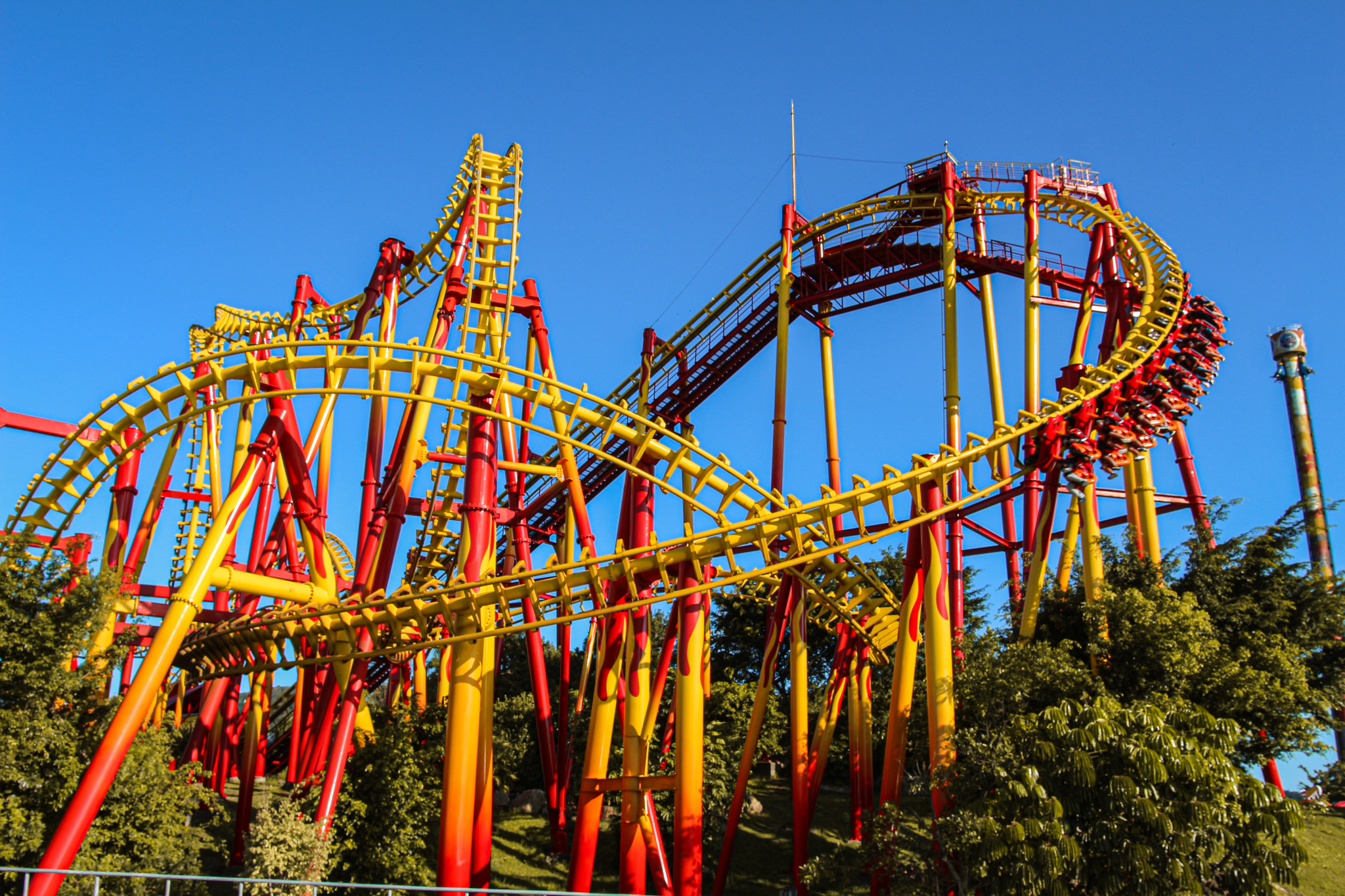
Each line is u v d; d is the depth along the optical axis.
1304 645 29.58
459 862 20.97
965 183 32.75
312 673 34.09
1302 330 53.59
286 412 24.86
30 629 20.62
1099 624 25.19
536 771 37.38
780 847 31.05
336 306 35.38
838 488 33.12
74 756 20.64
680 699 22.05
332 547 35.44
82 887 19.91
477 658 22.36
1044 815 17.62
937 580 22.41
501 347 25.55
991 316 32.59
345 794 25.38
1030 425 22.67
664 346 36.91
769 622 30.55
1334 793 32.12
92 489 26.56
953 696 22.33
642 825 22.81
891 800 22.80
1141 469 32.34
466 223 27.20
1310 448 51.91
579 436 36.28
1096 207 30.36
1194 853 17.52
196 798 25.14
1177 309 26.02
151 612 30.03
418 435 25.38
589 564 21.61
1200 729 19.31
